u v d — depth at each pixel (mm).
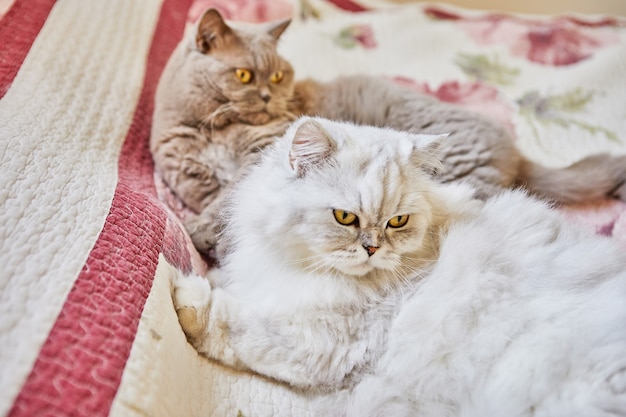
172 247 474
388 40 831
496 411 395
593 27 873
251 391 434
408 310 441
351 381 446
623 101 715
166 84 629
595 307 411
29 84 540
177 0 770
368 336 444
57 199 429
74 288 375
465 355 417
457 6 1030
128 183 512
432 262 462
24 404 321
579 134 679
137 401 350
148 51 681
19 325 348
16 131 473
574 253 445
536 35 828
